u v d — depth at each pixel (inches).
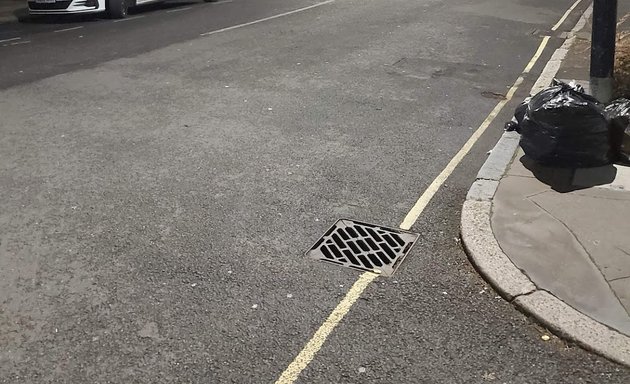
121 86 374.6
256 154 269.0
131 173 250.8
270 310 165.6
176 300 170.6
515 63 436.1
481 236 189.6
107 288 176.4
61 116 321.1
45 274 183.6
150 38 517.0
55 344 154.9
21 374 145.0
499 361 145.9
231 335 156.4
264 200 227.1
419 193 232.4
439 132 297.3
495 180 224.8
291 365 145.9
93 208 222.2
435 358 147.3
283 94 355.6
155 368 146.1
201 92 360.5
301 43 490.0
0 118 319.3
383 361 146.6
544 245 183.8
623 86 284.5
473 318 160.7
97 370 145.9
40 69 418.6
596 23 268.5
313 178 245.0
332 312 164.4
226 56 447.5
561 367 143.2
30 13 637.9
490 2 704.4
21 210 221.5
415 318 161.5
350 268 184.5
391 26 561.0
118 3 629.9
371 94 356.5
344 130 298.0
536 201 208.7
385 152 271.4
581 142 227.8
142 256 191.9
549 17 621.6
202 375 143.5
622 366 142.1
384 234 203.6
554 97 230.5
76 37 532.7
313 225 209.5
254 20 599.8
